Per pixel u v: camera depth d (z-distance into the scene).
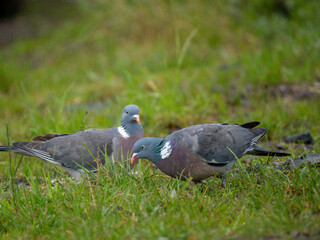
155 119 11.98
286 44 17.36
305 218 5.85
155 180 7.61
